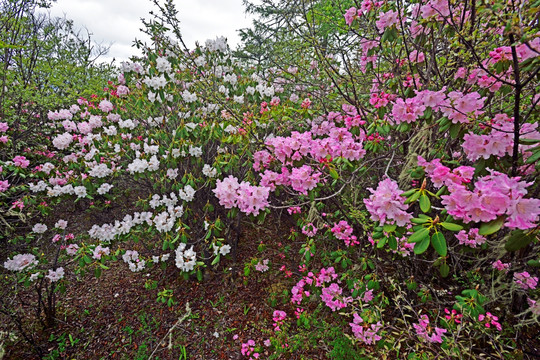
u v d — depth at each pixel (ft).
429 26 5.45
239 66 12.66
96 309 10.35
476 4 4.61
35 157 14.42
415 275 7.43
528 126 4.33
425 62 6.46
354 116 7.12
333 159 5.76
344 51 8.00
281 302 9.40
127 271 12.42
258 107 10.49
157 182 10.67
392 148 6.79
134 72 10.49
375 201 3.86
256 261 9.59
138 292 10.98
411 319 7.18
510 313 6.29
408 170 6.09
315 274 8.00
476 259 6.95
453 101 4.33
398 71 6.63
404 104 4.92
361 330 5.82
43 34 19.08
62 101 16.06
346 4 10.34
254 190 5.51
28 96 14.46
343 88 8.51
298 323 7.57
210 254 11.27
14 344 8.80
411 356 5.16
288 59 10.80
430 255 7.64
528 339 6.07
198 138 9.58
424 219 3.45
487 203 3.04
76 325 9.66
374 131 6.41
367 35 7.34
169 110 11.19
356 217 6.60
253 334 8.57
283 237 12.16
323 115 8.76
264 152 7.32
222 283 10.70
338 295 7.16
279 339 7.56
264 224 13.33
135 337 9.04
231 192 5.47
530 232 3.18
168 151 9.45
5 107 13.21
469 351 5.22
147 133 11.23
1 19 14.14
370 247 7.62
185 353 8.13
